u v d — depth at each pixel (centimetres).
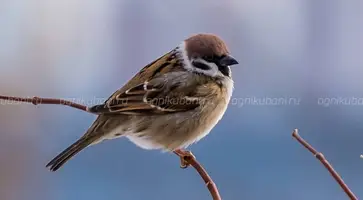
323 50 1681
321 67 1633
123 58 1700
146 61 1712
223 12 1705
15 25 1557
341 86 1514
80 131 1361
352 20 1730
